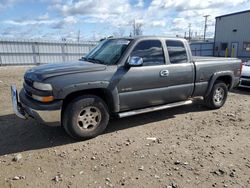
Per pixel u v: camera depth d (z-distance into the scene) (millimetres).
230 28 34812
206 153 4039
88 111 4484
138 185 3162
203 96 6238
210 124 5434
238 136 4766
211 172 3465
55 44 29750
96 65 4625
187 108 6652
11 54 27625
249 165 3662
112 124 5379
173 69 5371
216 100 6508
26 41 28109
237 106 6992
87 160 3807
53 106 4105
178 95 5617
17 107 4633
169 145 4340
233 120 5707
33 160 3809
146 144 4379
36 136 4715
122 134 4840
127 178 3314
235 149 4199
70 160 3811
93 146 4301
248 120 5723
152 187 3121
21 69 21656
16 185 3166
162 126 5293
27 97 4500
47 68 4559
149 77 5012
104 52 5215
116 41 5320
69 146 4297
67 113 4289
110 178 3314
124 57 4770
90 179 3293
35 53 28891
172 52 5445
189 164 3682
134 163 3713
